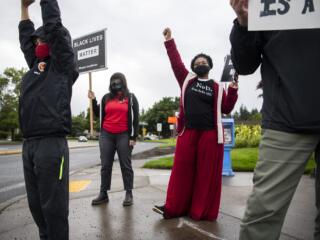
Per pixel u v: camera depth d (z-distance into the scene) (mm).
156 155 16578
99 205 4680
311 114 1780
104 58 6883
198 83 3949
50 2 2639
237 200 4898
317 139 1837
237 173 8219
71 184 6605
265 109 1964
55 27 2607
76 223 3822
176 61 4027
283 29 1766
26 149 2609
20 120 2631
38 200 2691
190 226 3666
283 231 3447
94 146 36688
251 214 1899
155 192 5539
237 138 17516
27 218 4172
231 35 2062
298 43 1825
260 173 1912
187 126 3959
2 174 10195
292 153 1833
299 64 1810
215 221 3852
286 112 1834
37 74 2646
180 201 3961
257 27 1797
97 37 7008
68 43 2676
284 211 1879
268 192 1856
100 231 3537
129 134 4773
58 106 2557
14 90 54531
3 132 56594
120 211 4332
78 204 4754
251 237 1895
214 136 3887
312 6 1730
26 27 2980
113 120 4781
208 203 3887
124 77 4879
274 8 1774
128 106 4816
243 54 2057
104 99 4914
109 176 4848
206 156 3873
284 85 1842
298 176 1870
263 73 2039
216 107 3908
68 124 2613
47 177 2504
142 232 3488
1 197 6262
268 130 1906
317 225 2105
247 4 1856
